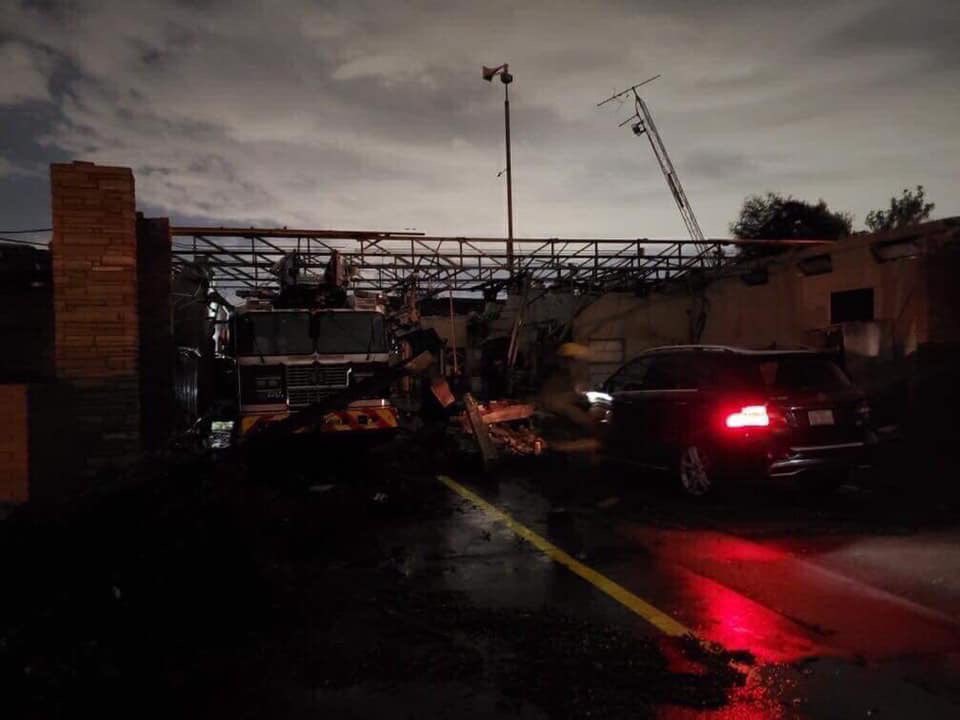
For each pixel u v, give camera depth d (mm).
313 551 6496
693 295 21828
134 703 3648
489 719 3545
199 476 7062
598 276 23062
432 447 11844
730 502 8469
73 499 6090
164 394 10516
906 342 13461
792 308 17250
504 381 22281
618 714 3580
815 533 7008
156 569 5070
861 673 4020
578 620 4812
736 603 5137
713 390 8367
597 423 10719
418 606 5070
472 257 20766
